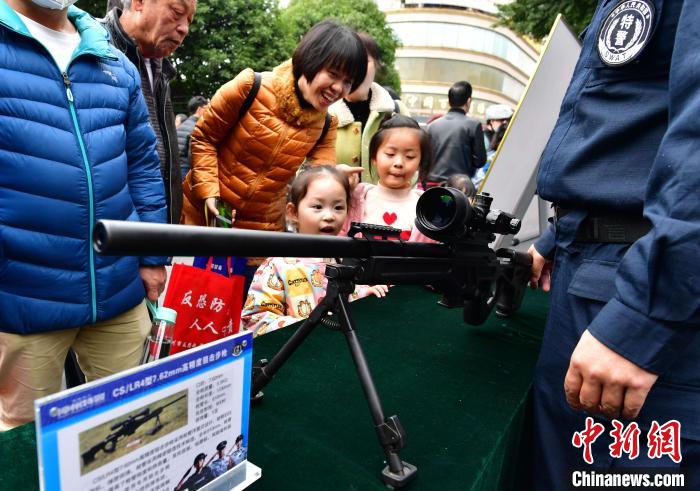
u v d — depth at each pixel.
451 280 0.94
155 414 0.48
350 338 0.76
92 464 0.43
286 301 1.52
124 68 1.23
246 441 0.61
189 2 1.49
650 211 0.59
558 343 0.86
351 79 1.68
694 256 0.53
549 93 1.48
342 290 0.77
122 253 0.45
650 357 0.59
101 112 1.12
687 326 0.57
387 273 0.78
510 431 0.88
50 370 1.13
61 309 1.08
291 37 14.97
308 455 0.72
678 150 0.56
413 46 40.28
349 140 2.39
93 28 1.12
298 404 0.87
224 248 0.54
